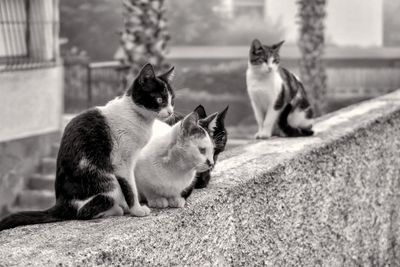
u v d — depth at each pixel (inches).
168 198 135.3
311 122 227.0
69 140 126.9
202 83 767.7
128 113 128.3
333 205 206.7
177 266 128.3
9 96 370.9
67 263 100.7
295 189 182.5
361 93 792.3
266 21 934.4
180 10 910.4
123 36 327.0
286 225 177.3
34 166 400.8
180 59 827.4
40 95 401.1
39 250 105.7
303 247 187.3
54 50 418.9
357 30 970.7
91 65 542.6
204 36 914.7
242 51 849.5
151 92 129.9
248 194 157.8
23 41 395.5
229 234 149.3
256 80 224.5
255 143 208.7
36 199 380.8
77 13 835.4
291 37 920.9
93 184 124.6
